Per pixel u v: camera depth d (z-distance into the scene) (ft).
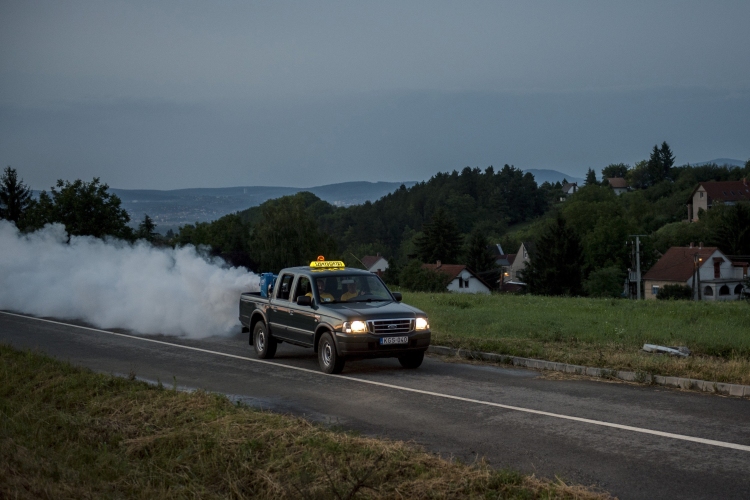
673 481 20.36
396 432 26.55
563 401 31.45
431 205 653.30
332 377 38.63
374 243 561.84
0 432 25.68
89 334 59.06
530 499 18.70
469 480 19.88
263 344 46.19
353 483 19.93
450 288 275.59
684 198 457.68
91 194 150.92
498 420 28.04
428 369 40.88
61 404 31.99
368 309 39.78
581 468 21.70
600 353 42.11
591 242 265.54
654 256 275.39
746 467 21.45
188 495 20.20
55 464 22.29
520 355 43.24
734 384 32.96
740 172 515.09
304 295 41.96
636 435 25.32
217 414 27.86
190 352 49.14
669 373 36.09
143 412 29.19
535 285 229.04
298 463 21.89
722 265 251.19
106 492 20.13
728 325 57.00
